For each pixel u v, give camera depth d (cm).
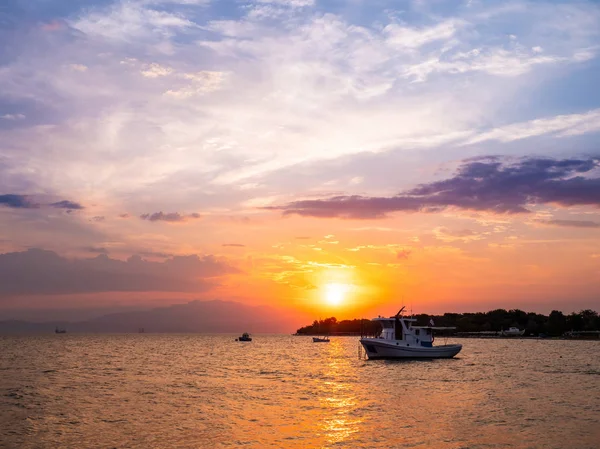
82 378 8819
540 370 9775
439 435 4194
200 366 11606
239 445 3925
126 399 6162
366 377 8488
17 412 5303
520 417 4900
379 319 11419
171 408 5491
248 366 11475
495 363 11588
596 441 4009
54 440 4128
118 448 3881
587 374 8994
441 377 8406
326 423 4662
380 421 4731
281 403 5778
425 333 11488
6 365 12075
